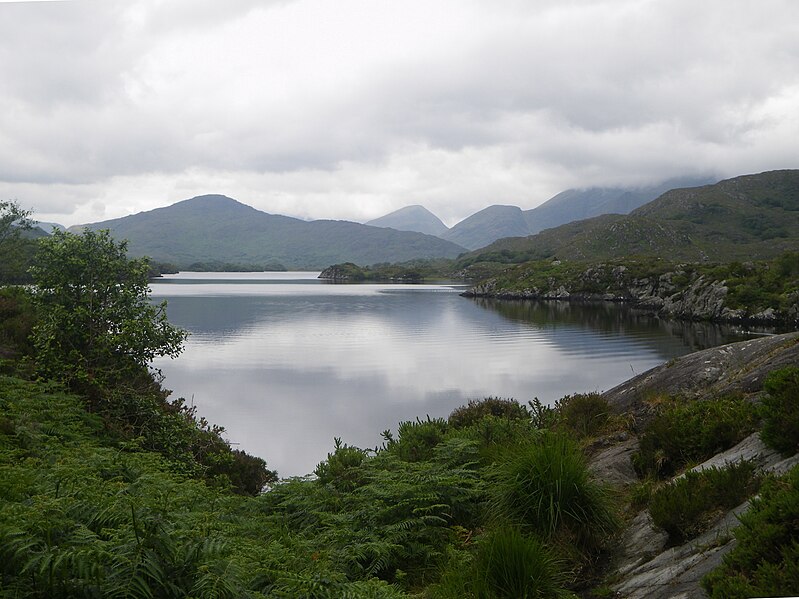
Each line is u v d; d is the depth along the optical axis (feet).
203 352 140.05
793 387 19.84
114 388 41.16
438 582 18.94
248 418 74.02
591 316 256.11
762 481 17.51
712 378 35.81
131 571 12.59
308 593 14.16
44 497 14.39
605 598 16.46
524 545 16.87
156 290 472.03
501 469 23.67
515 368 114.62
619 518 21.16
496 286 449.89
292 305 315.78
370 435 65.67
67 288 43.60
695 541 16.88
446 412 77.00
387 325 213.05
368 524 22.03
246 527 21.36
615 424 34.91
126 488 16.40
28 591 11.67
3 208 141.49
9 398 30.94
